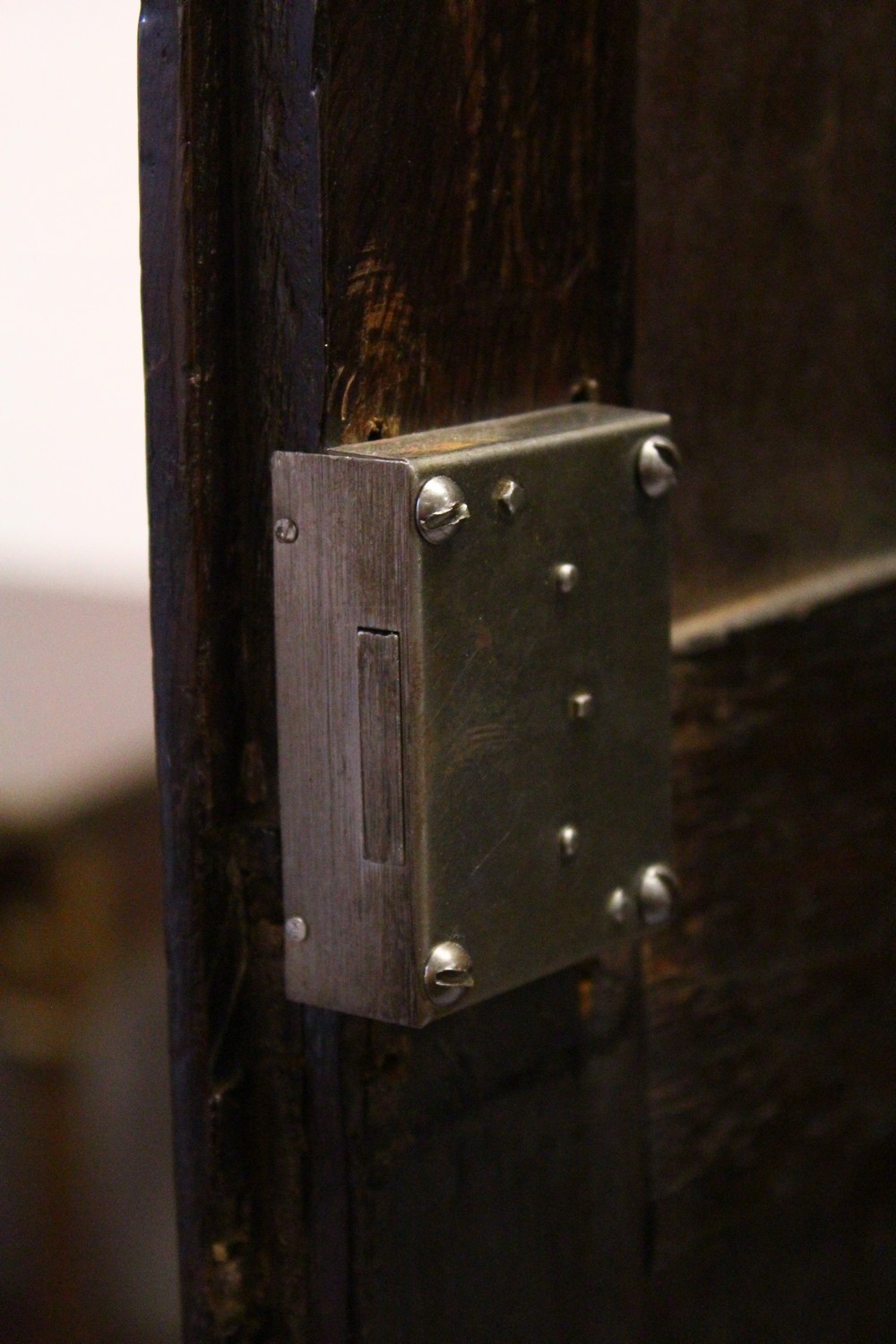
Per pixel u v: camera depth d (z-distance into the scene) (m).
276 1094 0.70
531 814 0.68
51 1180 1.67
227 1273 0.70
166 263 0.66
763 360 0.81
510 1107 0.73
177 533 0.67
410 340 0.67
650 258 0.76
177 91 0.65
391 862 0.66
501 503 0.66
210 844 0.68
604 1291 0.78
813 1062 0.88
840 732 0.87
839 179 0.83
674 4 0.75
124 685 1.73
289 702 0.67
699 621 0.81
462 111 0.68
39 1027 1.62
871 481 0.87
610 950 0.76
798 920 0.87
